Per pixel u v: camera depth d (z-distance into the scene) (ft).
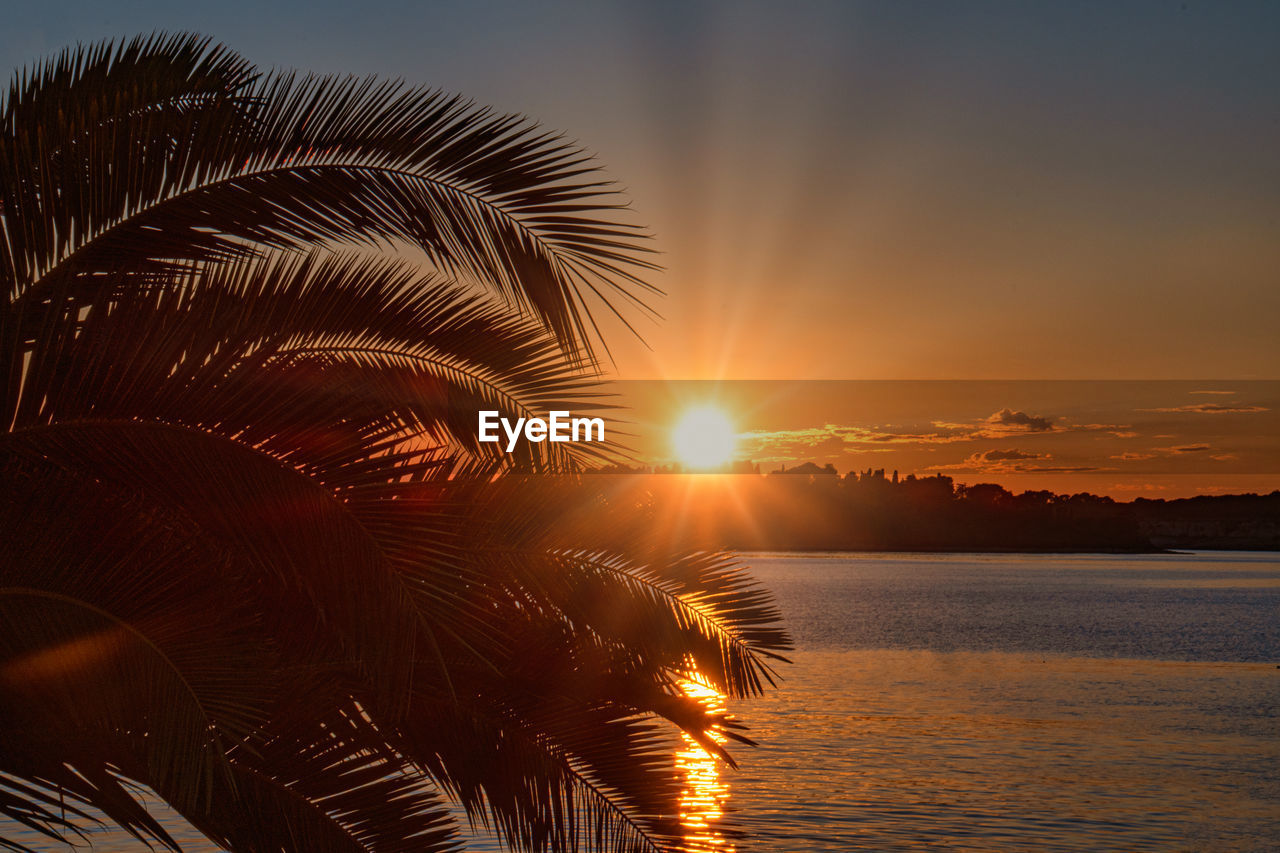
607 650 18.10
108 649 11.59
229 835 14.84
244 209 12.44
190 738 11.21
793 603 288.92
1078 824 59.72
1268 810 63.52
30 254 11.71
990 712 103.65
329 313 14.43
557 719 17.84
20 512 11.46
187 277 12.50
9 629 11.49
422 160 12.65
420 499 12.63
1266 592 372.58
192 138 12.42
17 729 12.30
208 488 11.42
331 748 15.88
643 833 18.42
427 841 16.49
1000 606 281.13
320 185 12.52
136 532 11.69
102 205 12.04
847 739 86.89
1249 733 93.04
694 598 17.70
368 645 11.84
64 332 11.27
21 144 12.30
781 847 52.90
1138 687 125.18
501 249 12.64
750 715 100.32
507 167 12.61
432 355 15.72
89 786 12.87
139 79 16.28
